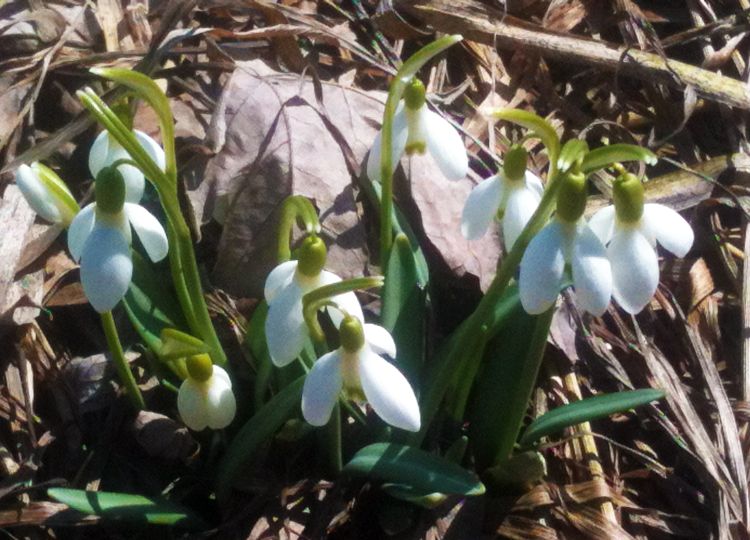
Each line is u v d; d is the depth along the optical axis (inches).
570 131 18.3
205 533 13.1
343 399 13.3
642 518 14.4
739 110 18.2
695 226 17.2
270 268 14.8
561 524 14.0
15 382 13.9
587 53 18.2
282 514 13.3
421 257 14.6
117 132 10.7
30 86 15.7
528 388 13.0
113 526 13.3
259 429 12.6
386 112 12.0
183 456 13.8
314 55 17.0
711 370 15.4
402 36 17.9
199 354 11.6
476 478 12.3
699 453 14.5
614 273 10.8
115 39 16.6
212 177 15.0
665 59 17.9
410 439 13.4
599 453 14.9
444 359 13.4
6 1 16.3
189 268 12.3
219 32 16.4
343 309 10.8
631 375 15.6
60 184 11.6
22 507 12.9
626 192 10.6
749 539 14.1
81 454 13.7
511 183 11.8
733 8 19.8
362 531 13.7
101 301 10.7
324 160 15.3
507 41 18.1
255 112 15.4
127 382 13.2
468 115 17.5
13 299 14.0
